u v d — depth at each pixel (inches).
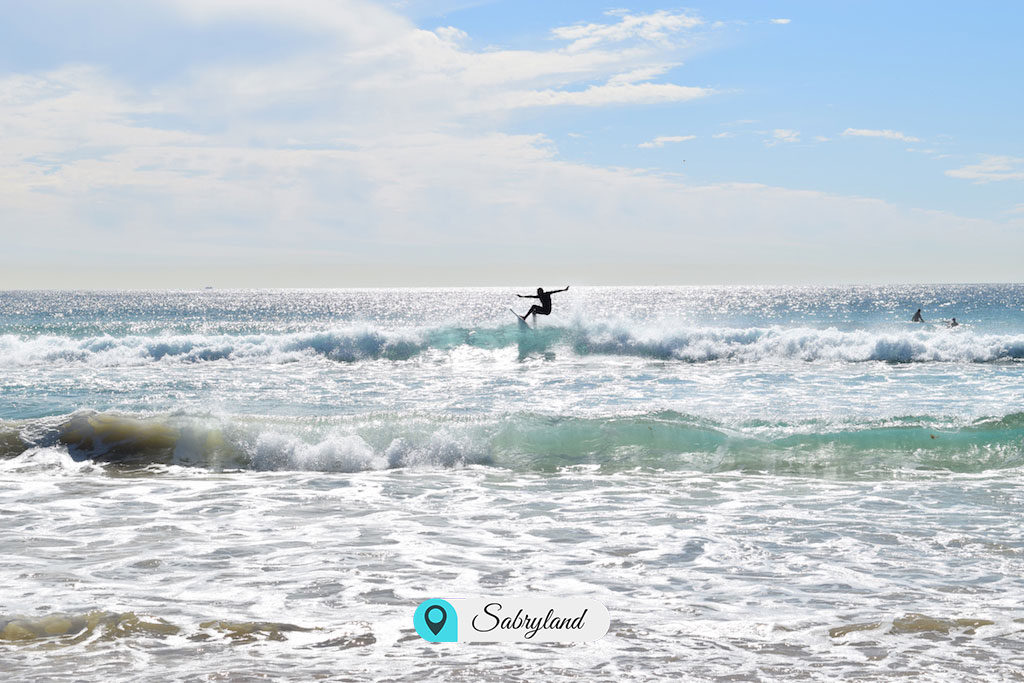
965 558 265.0
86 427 464.4
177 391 719.1
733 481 390.3
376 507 339.6
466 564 258.7
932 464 418.3
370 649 188.5
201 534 294.0
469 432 460.4
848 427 469.4
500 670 176.2
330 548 275.9
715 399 670.5
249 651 186.2
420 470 418.9
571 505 343.9
